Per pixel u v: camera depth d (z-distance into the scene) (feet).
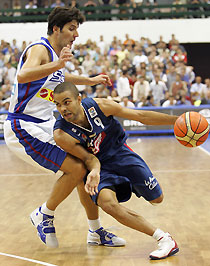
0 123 46.98
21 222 17.02
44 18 60.95
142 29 60.70
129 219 12.48
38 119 13.21
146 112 13.03
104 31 60.70
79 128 12.58
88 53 53.01
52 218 13.56
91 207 13.98
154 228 12.72
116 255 13.10
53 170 13.07
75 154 12.59
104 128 12.85
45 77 12.89
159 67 51.65
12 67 53.78
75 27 13.12
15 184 24.67
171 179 24.58
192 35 60.64
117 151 13.35
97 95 46.83
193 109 45.16
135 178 13.28
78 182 13.14
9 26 60.95
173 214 17.53
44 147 12.96
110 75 49.80
